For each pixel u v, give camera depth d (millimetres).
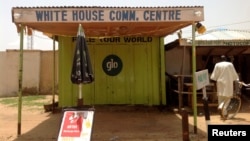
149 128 8766
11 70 19188
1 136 7977
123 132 8266
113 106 12289
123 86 12523
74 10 7625
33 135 8070
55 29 9688
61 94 12297
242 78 14508
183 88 12594
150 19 7723
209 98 12203
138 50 12578
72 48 12336
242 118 10016
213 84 11828
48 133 8305
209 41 12031
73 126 6148
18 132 8055
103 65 12508
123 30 10305
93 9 7645
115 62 12539
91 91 12430
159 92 12523
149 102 12461
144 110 12062
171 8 7742
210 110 11625
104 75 12508
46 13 7594
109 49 12539
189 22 8039
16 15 7547
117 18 7664
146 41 12586
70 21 7633
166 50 14156
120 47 12555
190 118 10234
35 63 19125
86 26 9055
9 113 12211
